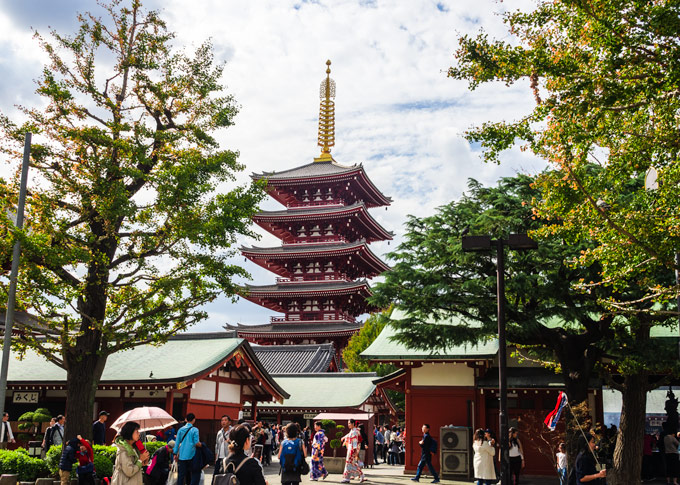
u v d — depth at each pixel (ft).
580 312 66.13
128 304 71.72
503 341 51.39
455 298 73.82
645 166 39.40
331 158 261.65
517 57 40.68
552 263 68.74
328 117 268.82
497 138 42.16
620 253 39.83
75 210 70.54
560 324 88.07
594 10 35.86
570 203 40.45
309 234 245.86
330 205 242.58
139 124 72.02
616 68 36.96
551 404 95.61
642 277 55.01
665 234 37.35
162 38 75.20
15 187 69.46
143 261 69.56
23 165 63.98
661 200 38.37
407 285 76.43
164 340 72.79
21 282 67.00
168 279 70.59
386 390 169.07
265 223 244.22
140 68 73.97
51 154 68.95
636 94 36.60
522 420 93.76
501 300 52.42
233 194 73.05
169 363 107.04
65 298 66.44
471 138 42.50
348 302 245.04
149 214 70.64
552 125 38.32
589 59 38.09
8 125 68.49
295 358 203.21
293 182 242.58
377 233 264.93
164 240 72.08
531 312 70.33
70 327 69.51
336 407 156.25
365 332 219.41
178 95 76.02
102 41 73.56
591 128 37.35
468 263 72.08
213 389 112.98
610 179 40.78
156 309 72.64
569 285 67.67
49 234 67.92
